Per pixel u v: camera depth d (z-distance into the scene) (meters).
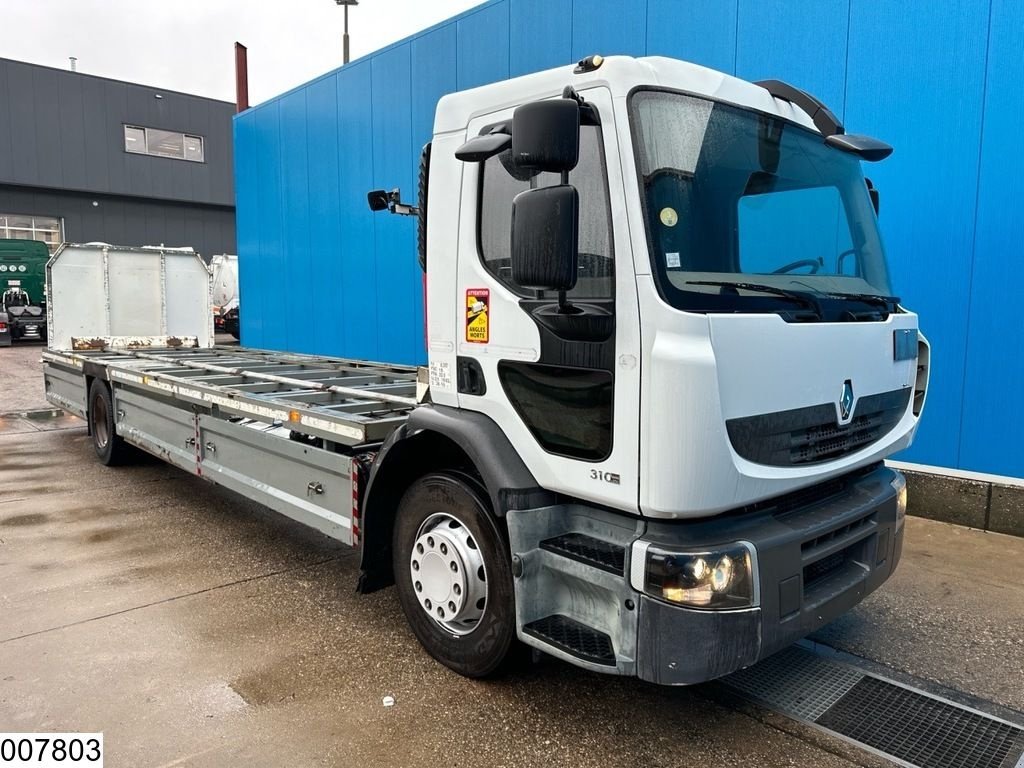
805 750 2.85
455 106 3.21
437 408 3.35
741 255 2.77
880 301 3.24
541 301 2.82
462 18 8.23
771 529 2.65
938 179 5.45
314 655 3.58
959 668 3.49
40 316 24.05
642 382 2.46
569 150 2.36
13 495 6.51
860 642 3.75
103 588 4.39
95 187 29.69
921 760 2.78
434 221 3.32
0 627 3.84
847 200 3.34
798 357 2.67
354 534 3.78
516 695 3.22
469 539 3.26
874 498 3.13
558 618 2.92
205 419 5.35
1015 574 4.61
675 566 2.42
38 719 3.00
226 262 24.69
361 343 10.23
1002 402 5.30
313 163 10.77
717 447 2.38
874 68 5.63
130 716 3.03
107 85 29.58
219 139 32.91
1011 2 5.02
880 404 3.16
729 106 2.86
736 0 6.20
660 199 2.54
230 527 5.63
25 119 27.80
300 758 2.75
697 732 2.96
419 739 2.88
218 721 3.00
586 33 7.15
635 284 2.47
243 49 24.47
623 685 3.32
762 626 2.52
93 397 7.77
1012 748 2.86
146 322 9.51
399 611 4.11
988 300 5.30
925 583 4.48
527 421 2.92
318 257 10.90
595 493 2.66
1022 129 5.06
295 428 4.23
